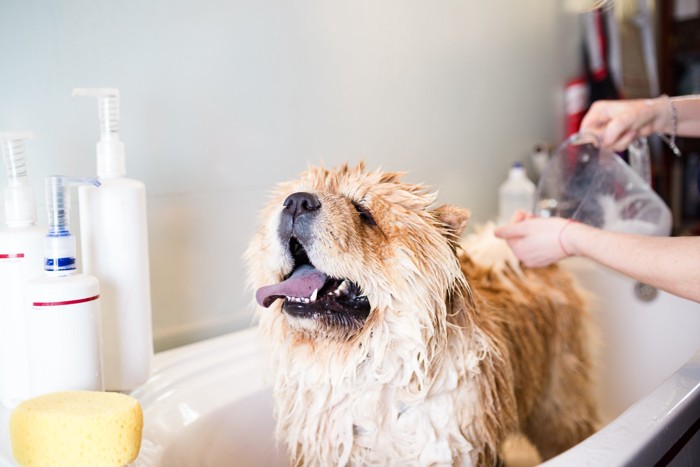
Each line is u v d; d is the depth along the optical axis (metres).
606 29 2.16
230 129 1.27
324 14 1.40
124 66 1.11
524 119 2.03
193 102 1.21
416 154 1.68
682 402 0.79
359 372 0.91
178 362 1.09
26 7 0.99
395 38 1.57
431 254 0.90
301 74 1.38
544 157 2.01
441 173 1.76
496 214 1.96
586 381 1.41
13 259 0.83
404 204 0.94
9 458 0.70
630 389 1.65
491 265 1.29
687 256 0.88
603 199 1.39
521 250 1.18
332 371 0.90
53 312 0.76
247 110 1.30
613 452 0.67
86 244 0.91
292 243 0.90
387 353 0.90
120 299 0.91
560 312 1.34
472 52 1.80
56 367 0.77
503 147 1.96
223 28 1.24
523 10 1.96
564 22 2.14
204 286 1.28
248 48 1.28
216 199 1.27
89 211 0.90
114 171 0.93
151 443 0.85
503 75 1.92
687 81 2.80
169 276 1.22
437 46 1.69
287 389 0.98
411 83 1.63
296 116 1.38
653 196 1.37
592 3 2.06
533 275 1.33
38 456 0.62
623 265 0.98
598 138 1.37
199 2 1.19
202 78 1.22
